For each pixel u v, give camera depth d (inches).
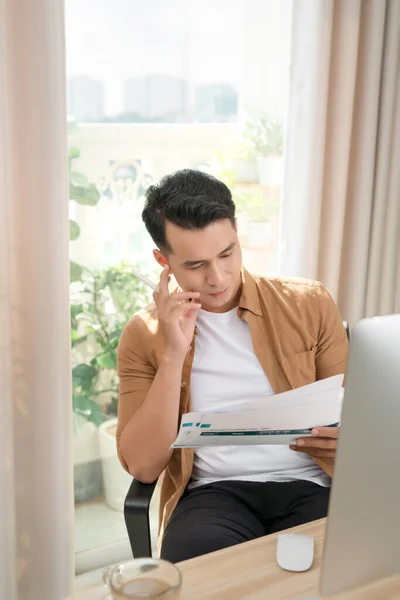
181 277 65.0
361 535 35.1
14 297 73.9
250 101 92.4
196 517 62.0
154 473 64.7
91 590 40.3
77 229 86.6
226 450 67.9
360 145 94.8
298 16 88.5
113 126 85.8
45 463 77.3
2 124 68.7
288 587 40.9
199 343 68.9
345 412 33.8
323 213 95.4
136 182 88.7
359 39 92.1
